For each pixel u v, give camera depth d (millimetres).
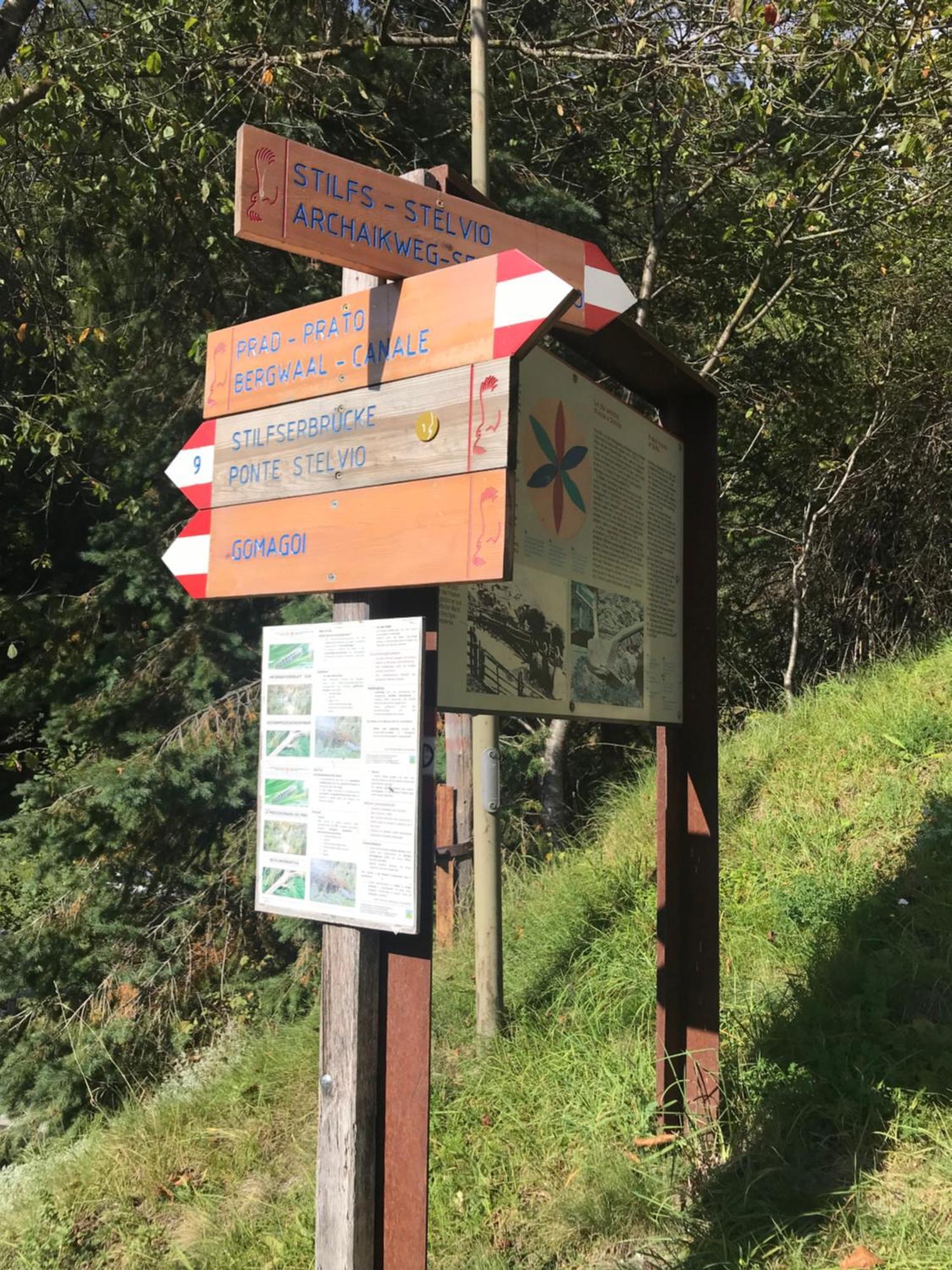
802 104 7328
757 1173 3242
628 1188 3367
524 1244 3371
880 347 10180
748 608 11852
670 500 3949
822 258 8305
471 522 2316
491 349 2336
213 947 8234
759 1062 3705
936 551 10266
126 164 7273
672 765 3824
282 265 8875
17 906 8727
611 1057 4145
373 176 2539
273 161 2377
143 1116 5137
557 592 3150
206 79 7227
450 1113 4109
